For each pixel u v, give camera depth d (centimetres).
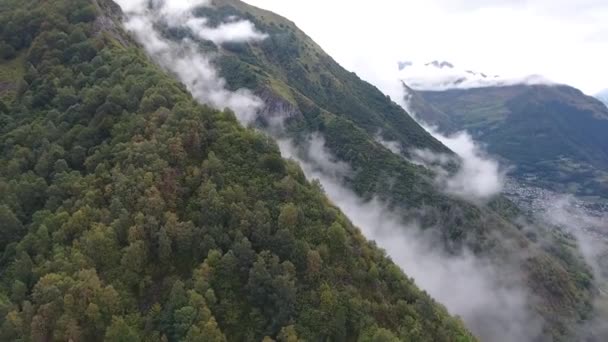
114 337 8825
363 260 11288
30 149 13038
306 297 10138
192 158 11981
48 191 11450
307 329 9756
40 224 10744
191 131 12100
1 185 11756
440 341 10812
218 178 11419
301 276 10425
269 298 9931
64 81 15088
